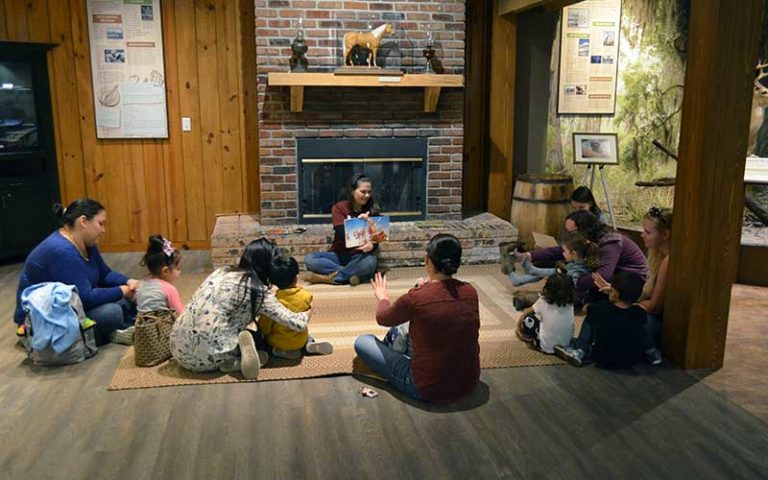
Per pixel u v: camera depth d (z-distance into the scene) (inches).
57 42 208.8
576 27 231.6
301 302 131.2
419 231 203.8
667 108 241.6
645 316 129.5
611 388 122.0
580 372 128.7
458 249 111.0
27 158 205.6
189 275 197.0
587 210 169.5
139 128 218.4
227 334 124.8
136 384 122.3
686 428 108.0
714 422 109.9
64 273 136.3
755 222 226.4
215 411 113.0
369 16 202.5
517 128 236.4
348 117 206.8
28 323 130.4
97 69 212.4
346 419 110.5
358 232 182.9
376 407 114.7
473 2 228.5
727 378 126.4
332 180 213.0
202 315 123.6
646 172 245.0
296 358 132.3
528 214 214.8
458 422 109.7
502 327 152.0
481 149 239.8
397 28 205.2
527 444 103.1
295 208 209.6
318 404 115.6
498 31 223.6
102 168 219.5
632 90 238.4
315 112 204.8
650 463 98.0
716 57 117.5
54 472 94.9
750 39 118.8
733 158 122.4
